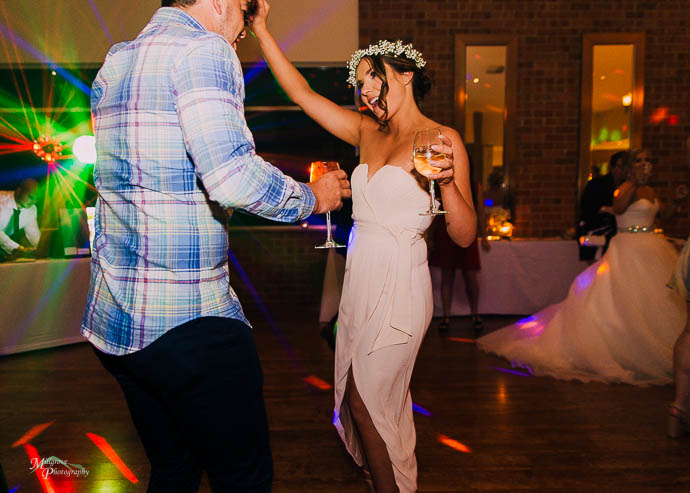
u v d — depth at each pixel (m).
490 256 4.86
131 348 1.08
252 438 1.17
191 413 1.12
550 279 4.83
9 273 3.84
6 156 5.65
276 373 3.37
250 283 5.79
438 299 4.93
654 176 5.68
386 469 1.53
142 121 1.05
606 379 3.09
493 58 5.55
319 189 1.24
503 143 5.62
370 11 5.48
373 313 1.54
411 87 1.66
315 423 2.59
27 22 5.26
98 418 2.68
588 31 5.56
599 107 5.62
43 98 5.55
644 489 1.94
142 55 1.07
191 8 1.15
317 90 5.54
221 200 1.01
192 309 1.09
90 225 4.37
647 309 3.24
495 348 3.74
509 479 2.02
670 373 3.10
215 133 0.99
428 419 2.60
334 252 4.28
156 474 1.30
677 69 5.60
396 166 1.58
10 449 2.35
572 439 2.36
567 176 5.70
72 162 5.63
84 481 2.06
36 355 3.88
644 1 5.52
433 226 4.43
